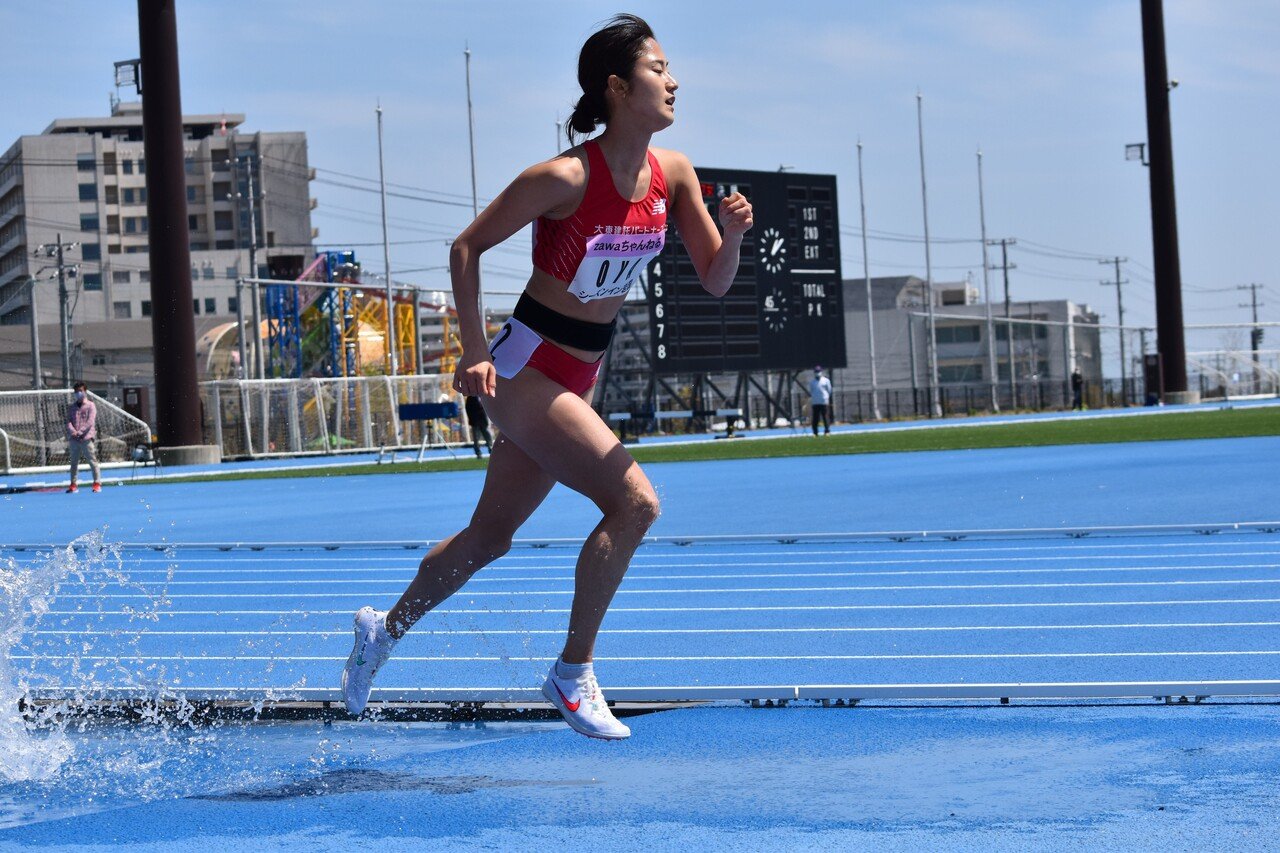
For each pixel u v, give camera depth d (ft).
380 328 191.62
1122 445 94.73
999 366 329.72
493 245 14.71
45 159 455.63
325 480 90.33
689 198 16.24
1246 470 65.57
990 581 30.25
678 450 116.67
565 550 40.55
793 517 49.67
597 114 14.88
